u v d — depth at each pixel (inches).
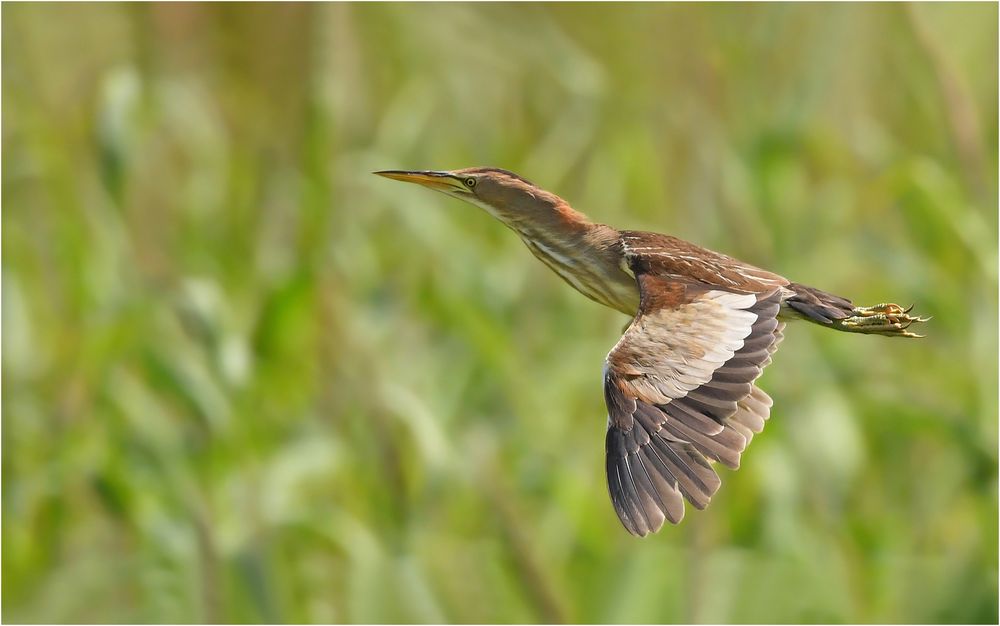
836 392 492.1
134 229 530.3
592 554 477.1
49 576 467.2
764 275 332.8
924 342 529.0
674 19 567.8
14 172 524.1
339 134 522.6
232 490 454.0
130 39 562.6
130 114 517.0
